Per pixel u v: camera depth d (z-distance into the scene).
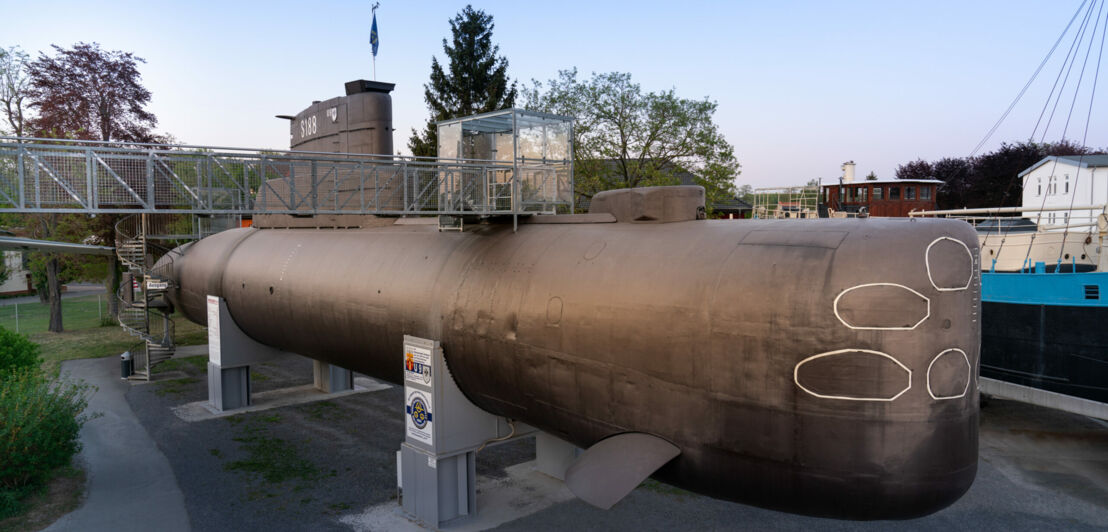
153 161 8.25
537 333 7.90
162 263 19.92
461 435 9.66
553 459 11.60
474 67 42.06
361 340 11.35
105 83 32.44
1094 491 11.05
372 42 15.38
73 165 7.91
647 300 6.77
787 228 6.61
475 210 10.27
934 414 5.61
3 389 11.96
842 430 5.64
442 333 9.36
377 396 17.34
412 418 9.88
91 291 49.56
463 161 10.66
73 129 31.50
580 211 35.66
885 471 5.62
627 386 6.94
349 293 11.41
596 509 10.28
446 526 9.70
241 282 15.05
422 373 9.56
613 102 33.22
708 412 6.30
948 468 5.72
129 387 18.39
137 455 12.84
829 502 5.93
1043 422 15.12
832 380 5.61
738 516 10.05
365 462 12.46
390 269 10.80
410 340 9.76
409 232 11.80
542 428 8.87
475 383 9.16
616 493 6.37
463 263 9.57
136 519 10.05
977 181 58.75
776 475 6.01
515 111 9.91
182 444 13.51
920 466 5.63
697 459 6.50
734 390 6.09
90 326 29.92
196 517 10.12
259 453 12.97
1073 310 13.31
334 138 15.97
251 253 15.48
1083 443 13.60
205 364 21.52
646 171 32.88
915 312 5.50
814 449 5.76
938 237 5.71
